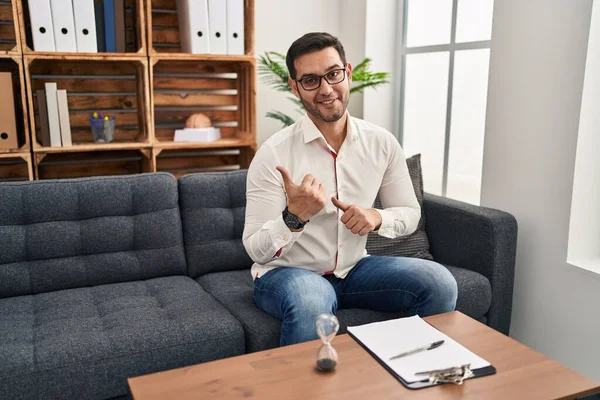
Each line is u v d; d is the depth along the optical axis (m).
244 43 2.89
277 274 1.76
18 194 2.01
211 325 1.70
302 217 1.47
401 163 1.92
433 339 1.34
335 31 3.34
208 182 2.27
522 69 2.21
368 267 1.85
